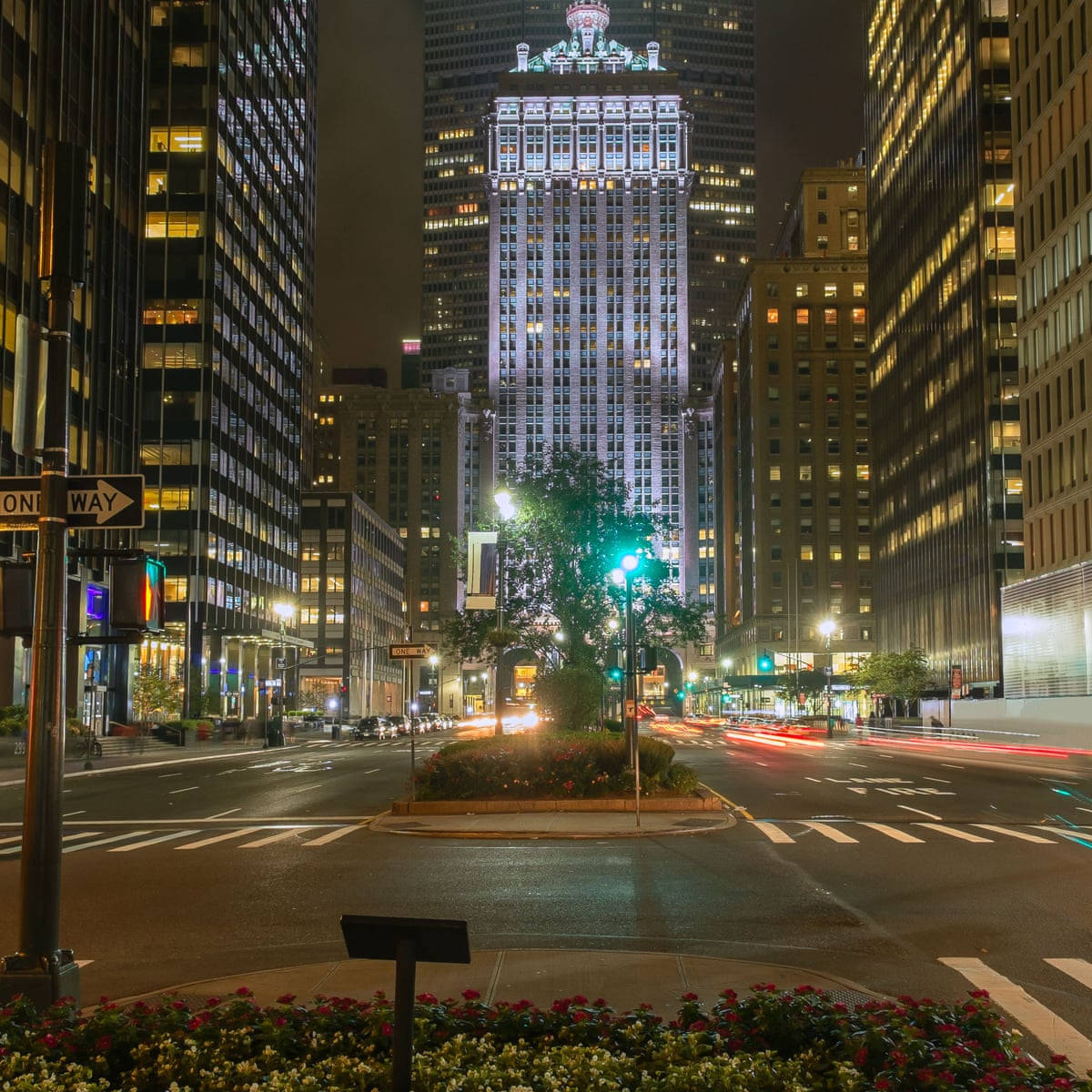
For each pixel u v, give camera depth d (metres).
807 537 155.12
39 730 8.10
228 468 96.75
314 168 137.38
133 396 74.31
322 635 143.38
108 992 10.10
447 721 124.19
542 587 49.66
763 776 39.44
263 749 70.69
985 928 12.72
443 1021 6.71
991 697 86.88
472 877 16.83
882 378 125.94
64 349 8.54
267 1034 6.35
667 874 17.06
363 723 87.88
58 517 8.36
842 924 13.01
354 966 10.51
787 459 156.50
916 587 110.94
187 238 92.94
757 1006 6.69
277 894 15.52
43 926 7.93
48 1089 5.65
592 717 37.97
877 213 128.62
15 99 57.72
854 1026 6.39
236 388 99.19
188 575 88.81
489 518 51.75
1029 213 68.69
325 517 145.00
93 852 20.55
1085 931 12.55
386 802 30.62
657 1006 8.94
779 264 159.75
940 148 103.69
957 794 31.67
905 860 18.38
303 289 128.38
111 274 70.62
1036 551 66.88
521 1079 5.59
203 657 89.12
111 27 71.44
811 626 152.50
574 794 26.23
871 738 81.81
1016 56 70.69
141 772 47.62
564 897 14.96
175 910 14.30
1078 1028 8.76
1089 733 55.03
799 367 158.12
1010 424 90.38
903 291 117.19
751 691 158.62
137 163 75.94
